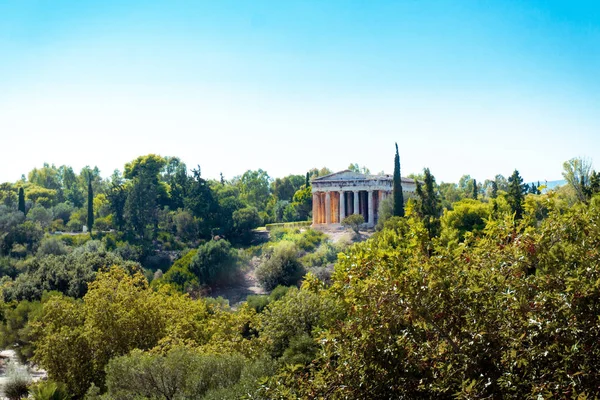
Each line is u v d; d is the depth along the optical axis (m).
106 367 26.70
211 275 76.88
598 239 12.36
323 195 116.06
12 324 46.72
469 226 56.84
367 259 13.40
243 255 84.88
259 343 30.48
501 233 13.44
